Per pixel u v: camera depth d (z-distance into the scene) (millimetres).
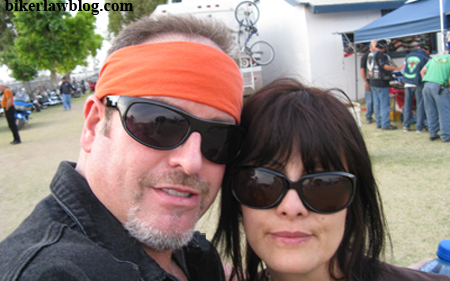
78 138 8391
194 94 937
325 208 988
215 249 1325
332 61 9195
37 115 14711
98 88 1003
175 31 1032
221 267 1327
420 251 2447
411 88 5824
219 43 1102
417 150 4879
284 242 1016
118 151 929
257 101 1127
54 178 986
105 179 948
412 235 2672
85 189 946
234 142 1072
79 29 23453
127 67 949
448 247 1367
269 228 1031
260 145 1038
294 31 9477
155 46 952
